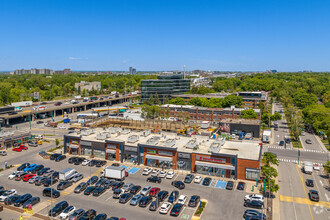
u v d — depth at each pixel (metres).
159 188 62.88
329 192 63.78
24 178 69.19
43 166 78.00
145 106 162.88
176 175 73.12
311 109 144.00
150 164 80.44
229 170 71.81
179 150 76.94
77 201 58.28
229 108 163.00
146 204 56.31
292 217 52.31
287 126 147.38
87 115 163.62
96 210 54.28
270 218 51.53
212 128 130.50
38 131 130.50
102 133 90.31
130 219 50.94
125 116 147.62
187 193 62.16
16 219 50.97
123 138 88.88
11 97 195.25
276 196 61.41
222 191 63.38
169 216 52.28
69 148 91.12
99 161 80.62
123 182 67.00
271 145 109.19
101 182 65.81
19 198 57.25
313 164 83.94
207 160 73.56
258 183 67.94
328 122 122.88
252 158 69.50
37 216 52.16
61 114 185.38
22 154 91.75
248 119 137.38
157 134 96.44
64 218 50.81
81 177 70.25
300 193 63.16
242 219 51.16
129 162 83.19
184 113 159.50
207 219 51.09
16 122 154.00
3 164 81.62
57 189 63.97
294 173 76.62
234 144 83.19
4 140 97.94
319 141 116.00
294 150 101.69
